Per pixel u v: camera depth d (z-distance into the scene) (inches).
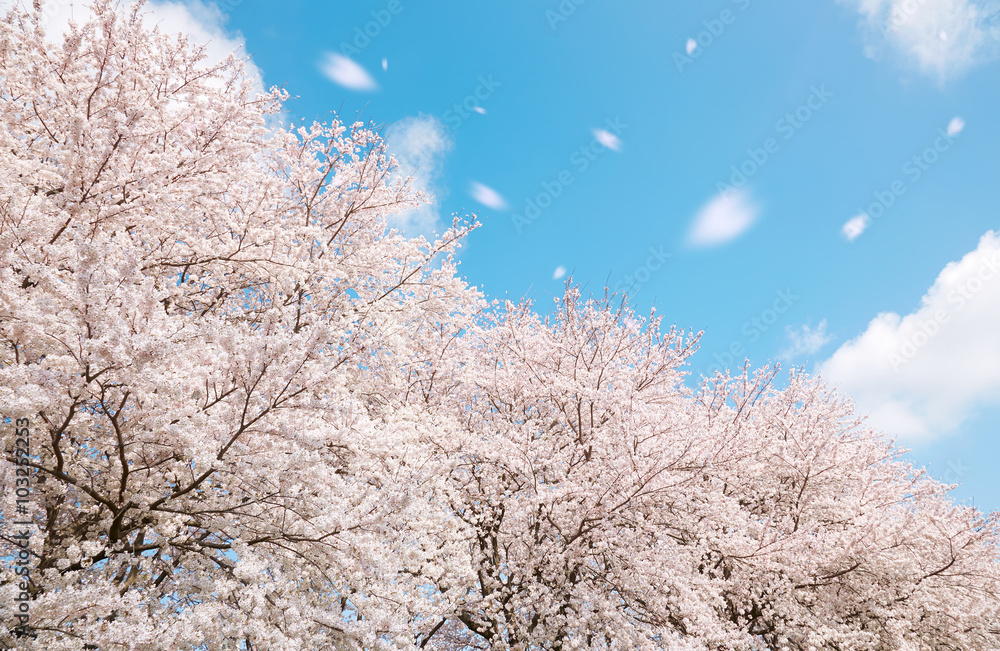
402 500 212.4
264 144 356.5
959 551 402.0
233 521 215.3
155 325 179.5
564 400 454.0
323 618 202.8
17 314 173.6
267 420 200.4
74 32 252.8
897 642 390.6
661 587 351.3
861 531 390.3
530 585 345.4
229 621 184.5
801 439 477.1
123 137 223.5
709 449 369.1
